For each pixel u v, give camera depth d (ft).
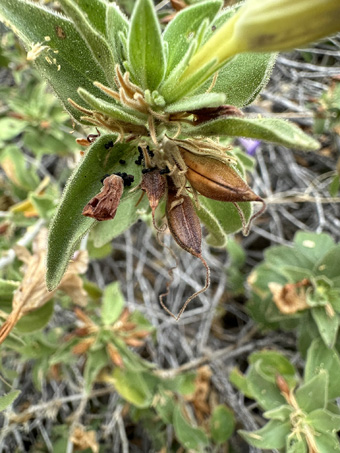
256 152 0.73
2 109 0.75
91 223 0.24
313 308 0.51
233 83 0.28
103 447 0.63
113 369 0.56
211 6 0.25
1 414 0.60
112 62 0.25
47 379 0.68
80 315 0.55
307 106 0.65
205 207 0.32
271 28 0.18
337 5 0.16
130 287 0.74
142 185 0.25
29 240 0.52
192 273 0.75
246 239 0.76
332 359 0.48
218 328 0.73
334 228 0.70
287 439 0.42
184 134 0.25
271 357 0.50
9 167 0.63
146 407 0.60
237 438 0.64
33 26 0.27
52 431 0.65
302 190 0.73
